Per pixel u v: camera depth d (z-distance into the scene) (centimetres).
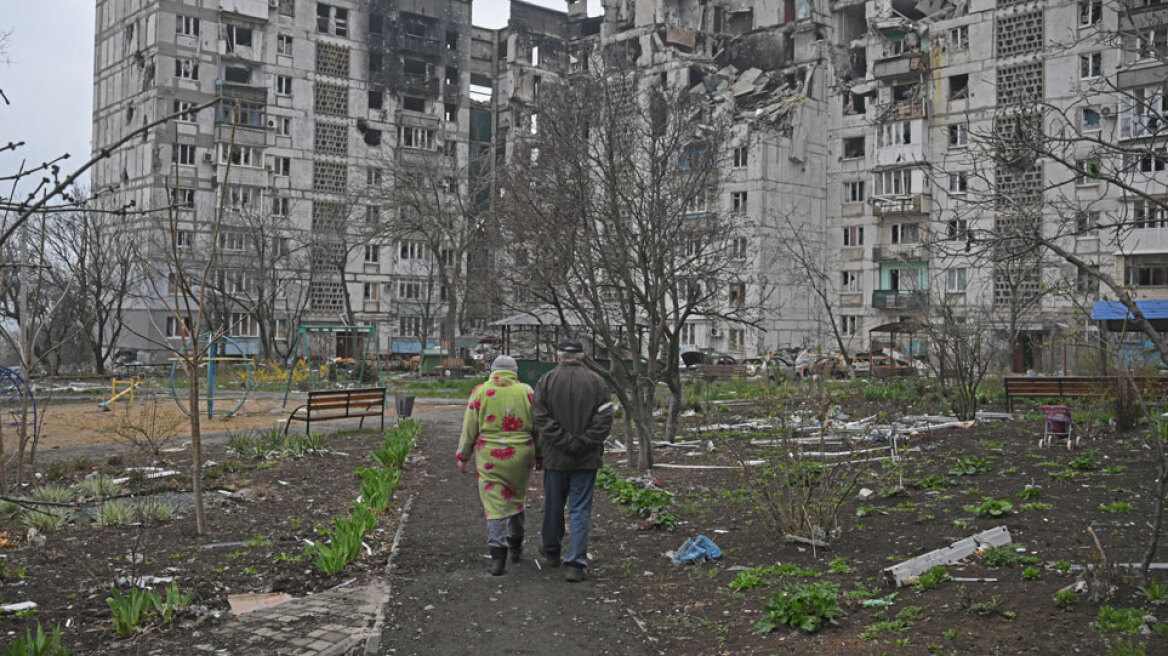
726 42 6612
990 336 2442
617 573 760
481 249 4272
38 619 604
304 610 638
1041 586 610
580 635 600
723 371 3469
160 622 600
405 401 2250
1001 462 1152
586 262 1326
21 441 1170
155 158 5738
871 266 5534
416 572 759
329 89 6469
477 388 779
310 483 1228
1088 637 511
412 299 6500
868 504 955
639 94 1675
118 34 6269
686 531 901
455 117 7162
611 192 1338
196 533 891
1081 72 4309
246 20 6106
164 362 5031
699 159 1490
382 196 4762
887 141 5284
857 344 5528
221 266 4650
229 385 3659
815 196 5703
